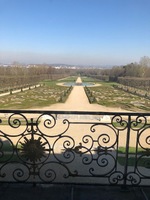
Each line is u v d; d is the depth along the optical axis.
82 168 10.02
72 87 80.81
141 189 3.41
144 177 3.51
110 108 37.41
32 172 3.57
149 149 3.62
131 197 3.23
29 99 47.84
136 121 3.30
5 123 21.84
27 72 115.50
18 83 89.31
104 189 3.39
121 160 11.36
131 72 110.12
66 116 24.42
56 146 13.36
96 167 10.20
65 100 45.28
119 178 3.50
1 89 69.75
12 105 39.12
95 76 172.38
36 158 3.52
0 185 3.46
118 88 82.38
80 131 19.03
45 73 144.12
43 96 53.94
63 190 3.36
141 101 47.69
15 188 3.39
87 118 24.16
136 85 88.00
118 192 3.34
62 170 9.43
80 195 3.25
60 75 168.12
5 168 8.70
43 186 3.45
